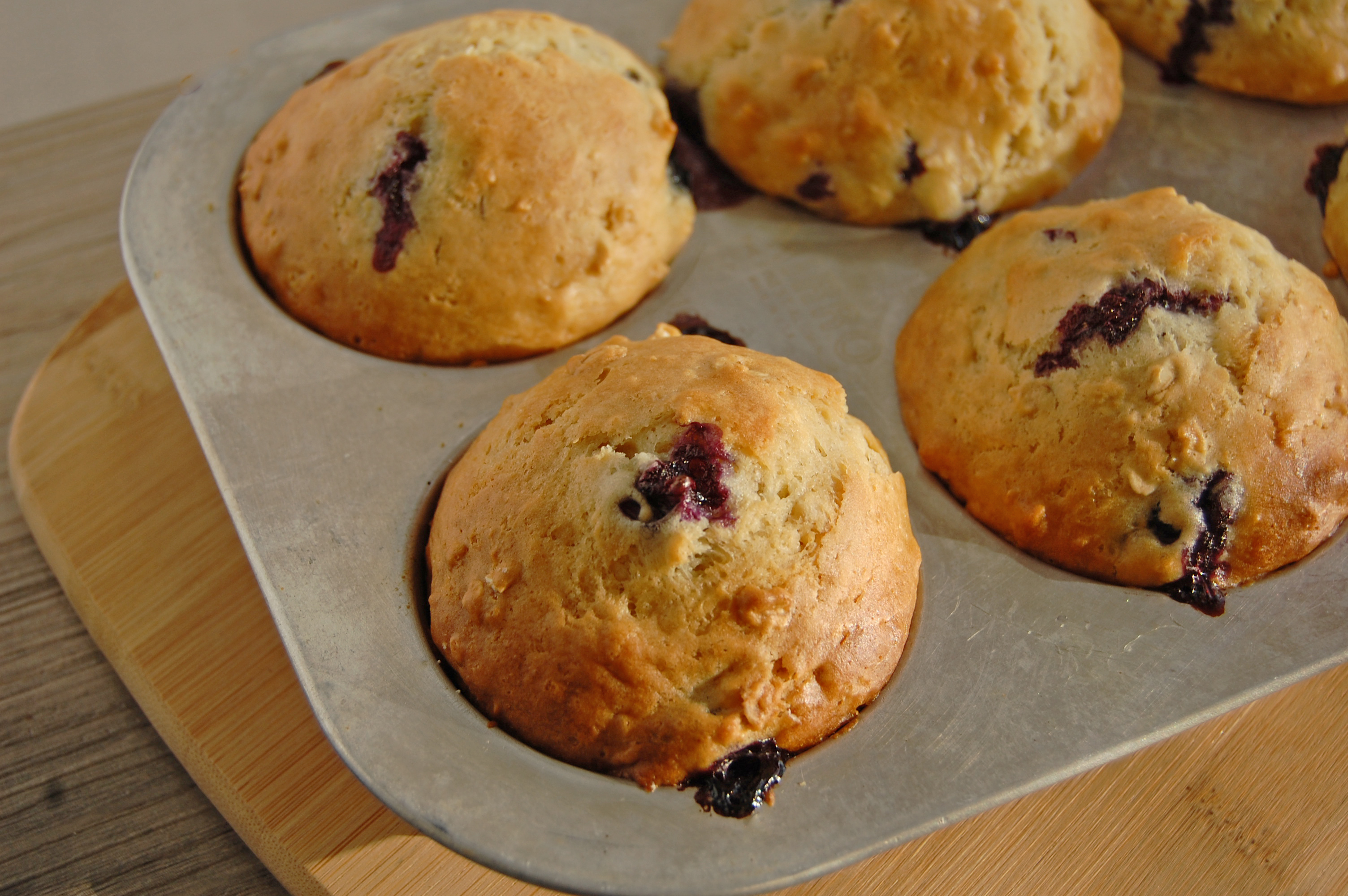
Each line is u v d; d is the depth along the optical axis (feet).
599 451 1.02
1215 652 1.03
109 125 1.40
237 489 1.08
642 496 1.00
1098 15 1.26
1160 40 1.27
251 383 1.12
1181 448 1.05
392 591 1.05
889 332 1.18
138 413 1.20
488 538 1.02
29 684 1.13
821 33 1.20
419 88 1.15
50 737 1.11
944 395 1.12
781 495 1.02
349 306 1.14
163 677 1.10
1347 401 1.07
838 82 1.20
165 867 1.07
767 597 0.99
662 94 1.22
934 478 1.12
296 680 1.09
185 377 1.11
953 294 1.15
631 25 1.31
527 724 1.00
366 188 1.14
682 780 0.98
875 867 1.03
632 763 0.99
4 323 1.29
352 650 1.02
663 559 0.99
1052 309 1.09
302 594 1.04
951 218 1.21
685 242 1.22
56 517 1.16
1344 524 1.07
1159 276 1.08
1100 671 1.02
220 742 1.07
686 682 0.99
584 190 1.15
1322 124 1.25
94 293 1.30
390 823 1.05
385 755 0.98
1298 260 1.20
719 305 1.19
